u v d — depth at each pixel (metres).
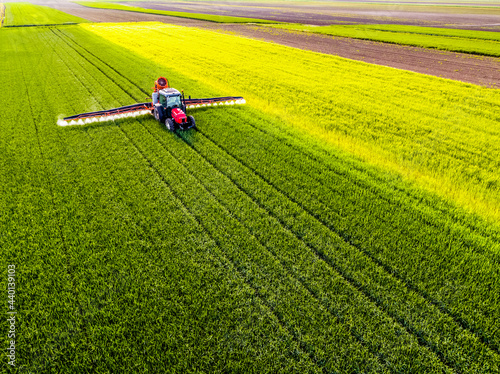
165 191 11.55
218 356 6.36
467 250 9.23
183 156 14.22
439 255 9.06
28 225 9.77
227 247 9.08
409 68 33.44
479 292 7.92
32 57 34.03
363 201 11.42
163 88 17.77
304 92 24.88
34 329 6.84
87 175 12.43
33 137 15.52
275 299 7.57
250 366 6.19
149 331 6.75
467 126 18.91
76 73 27.94
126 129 16.83
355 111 21.06
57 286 7.79
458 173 13.73
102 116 17.20
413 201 11.61
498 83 27.81
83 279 7.94
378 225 10.22
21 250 8.83
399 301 7.62
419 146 16.22
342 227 10.09
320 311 7.29
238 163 13.80
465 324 7.20
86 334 6.80
